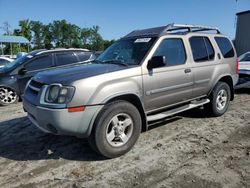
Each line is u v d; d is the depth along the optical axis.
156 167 4.25
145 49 5.14
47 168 4.35
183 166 4.26
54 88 4.19
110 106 4.40
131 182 3.87
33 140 5.51
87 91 4.18
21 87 9.25
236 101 8.35
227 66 6.68
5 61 16.30
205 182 3.80
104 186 3.79
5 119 7.12
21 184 3.92
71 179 4.00
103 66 4.86
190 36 5.93
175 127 5.98
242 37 22.44
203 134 5.56
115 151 4.52
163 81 5.16
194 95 5.98
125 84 4.57
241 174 3.99
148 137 5.43
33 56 9.43
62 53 9.74
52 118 4.11
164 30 5.44
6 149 5.13
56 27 91.31
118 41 5.96
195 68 5.82
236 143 5.09
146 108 5.06
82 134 4.28
